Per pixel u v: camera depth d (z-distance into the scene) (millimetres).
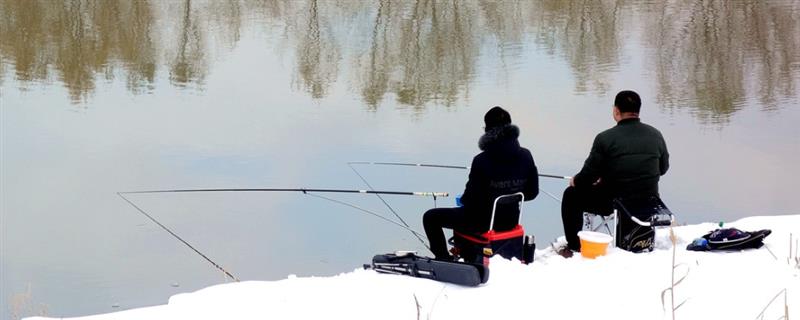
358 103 16750
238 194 10617
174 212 9922
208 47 23062
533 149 12734
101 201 10344
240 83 18594
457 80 19172
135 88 17875
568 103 16406
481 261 5836
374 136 13789
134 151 12664
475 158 5859
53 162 12156
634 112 6234
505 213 5859
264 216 9617
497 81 18953
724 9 29844
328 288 5004
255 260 8312
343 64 21203
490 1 31250
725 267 5473
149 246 8789
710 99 16953
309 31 25516
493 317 4586
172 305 4699
